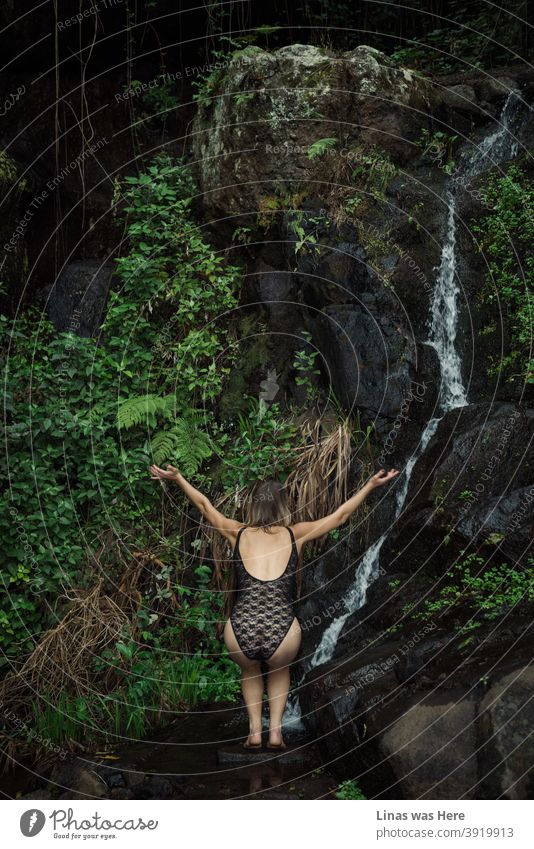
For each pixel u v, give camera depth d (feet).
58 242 24.29
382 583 16.79
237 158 22.02
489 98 23.95
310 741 14.46
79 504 19.97
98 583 18.67
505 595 14.24
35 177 23.70
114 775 13.87
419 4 29.37
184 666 17.79
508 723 10.99
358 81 21.90
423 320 19.72
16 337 21.81
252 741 14.32
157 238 22.80
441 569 16.07
